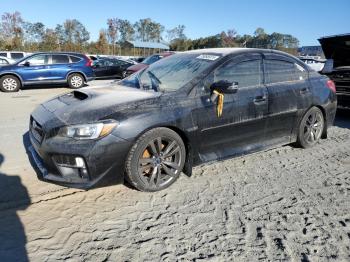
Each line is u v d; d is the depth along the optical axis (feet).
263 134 15.47
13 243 9.31
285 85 16.12
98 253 9.04
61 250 9.10
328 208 11.73
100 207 11.34
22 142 18.34
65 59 47.01
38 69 44.98
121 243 9.48
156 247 9.36
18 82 44.11
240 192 12.75
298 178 14.20
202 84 13.26
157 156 12.19
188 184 13.25
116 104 11.82
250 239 9.83
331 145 18.83
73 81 47.67
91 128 10.92
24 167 14.61
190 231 10.14
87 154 10.80
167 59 16.55
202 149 13.39
